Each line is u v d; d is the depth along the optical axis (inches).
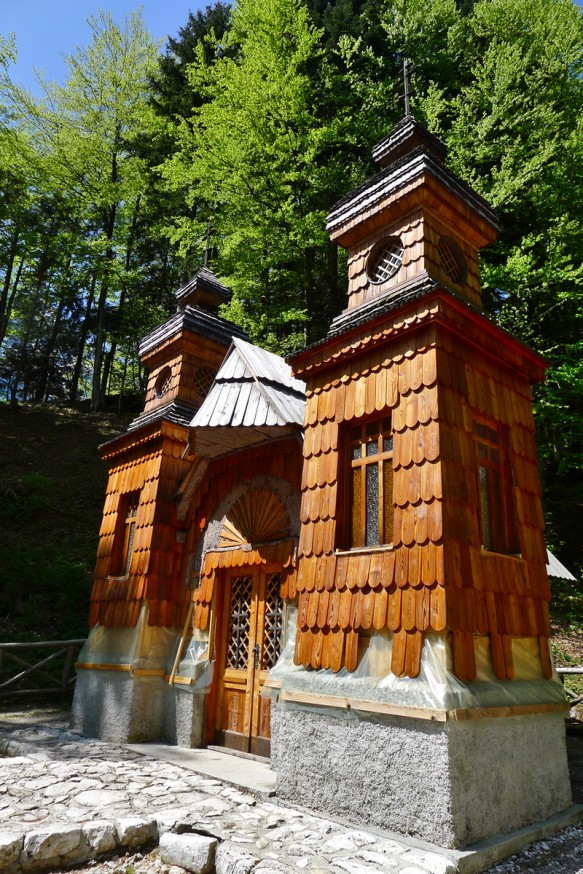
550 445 573.9
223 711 274.1
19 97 888.9
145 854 156.9
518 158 532.7
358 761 178.2
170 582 316.8
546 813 184.5
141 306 1016.9
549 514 655.1
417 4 656.4
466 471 195.8
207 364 381.4
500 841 159.9
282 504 262.2
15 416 898.1
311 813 180.2
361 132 598.2
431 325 203.3
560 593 540.4
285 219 568.1
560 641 454.9
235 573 289.7
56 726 316.2
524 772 181.3
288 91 541.6
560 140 555.5
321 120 584.1
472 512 192.7
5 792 188.5
